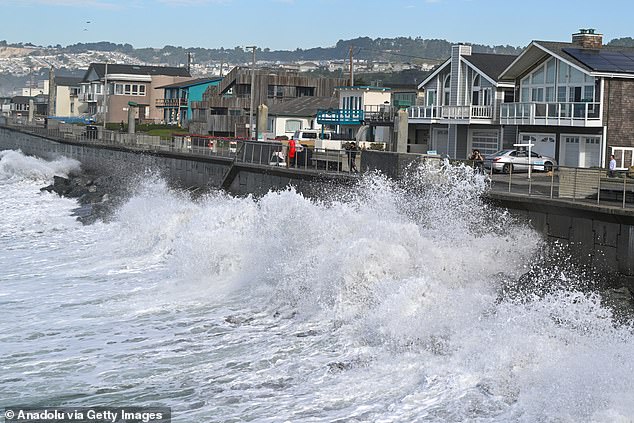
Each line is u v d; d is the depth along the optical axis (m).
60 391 14.66
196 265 24.02
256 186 39.22
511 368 13.73
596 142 43.56
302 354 16.34
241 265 23.38
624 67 43.41
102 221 37.50
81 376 15.45
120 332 18.55
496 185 25.89
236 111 91.38
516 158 40.34
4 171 70.25
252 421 13.03
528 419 12.26
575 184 22.16
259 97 91.69
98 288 23.42
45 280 24.84
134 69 128.88
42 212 44.28
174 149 54.25
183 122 104.19
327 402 13.67
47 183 63.59
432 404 13.16
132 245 30.42
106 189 51.78
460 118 52.16
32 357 16.67
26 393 14.57
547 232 21.48
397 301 17.25
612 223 19.17
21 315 20.27
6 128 103.31
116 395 14.41
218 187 42.97
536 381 13.20
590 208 19.59
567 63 44.50
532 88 48.25
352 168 33.44
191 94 107.94
